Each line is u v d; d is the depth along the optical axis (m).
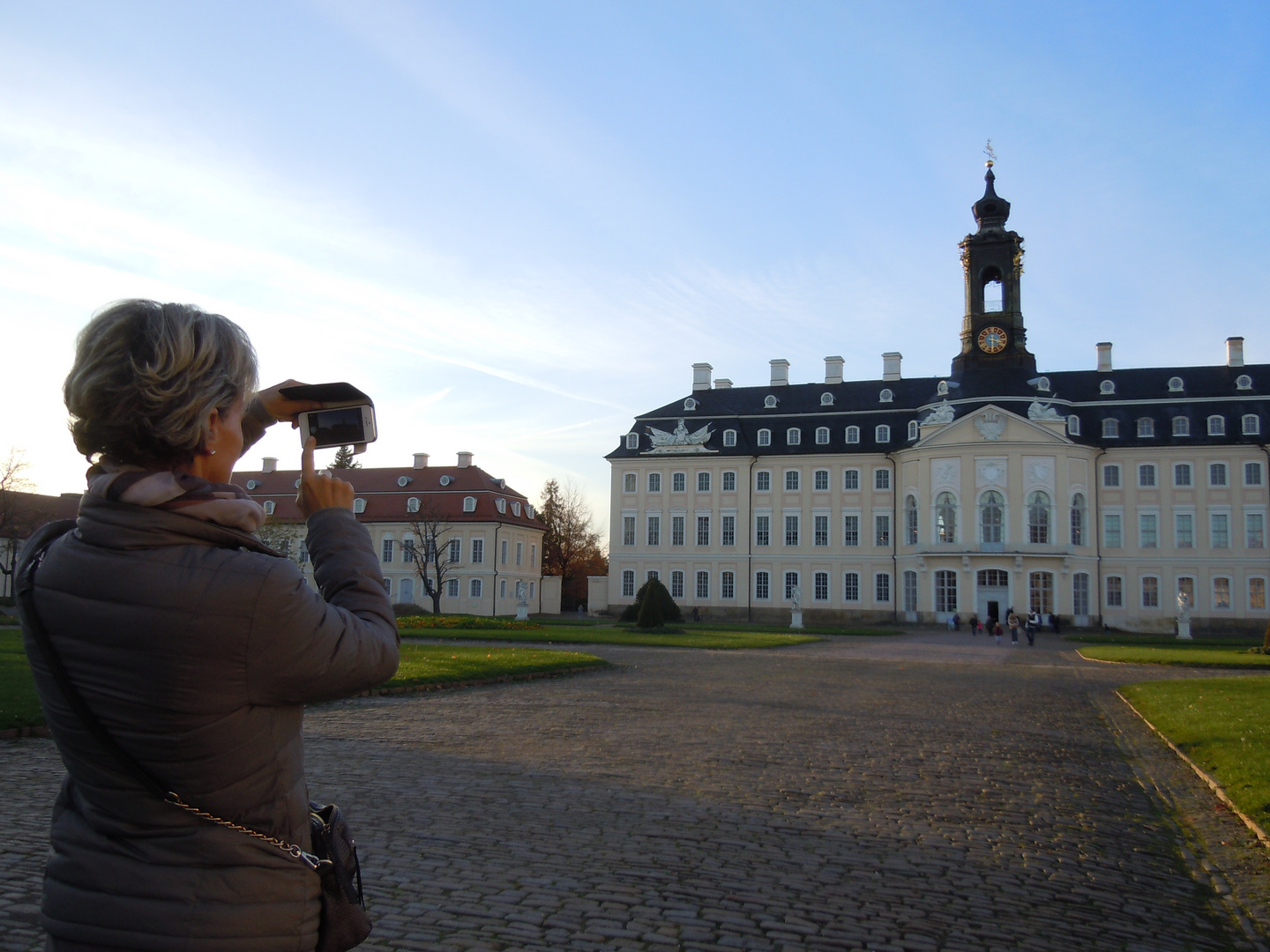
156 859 2.10
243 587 2.10
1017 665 33.59
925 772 12.05
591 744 13.41
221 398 2.29
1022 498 71.31
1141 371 78.81
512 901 6.67
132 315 2.22
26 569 2.23
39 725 12.69
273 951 2.17
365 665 2.33
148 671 2.04
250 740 2.15
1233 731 14.92
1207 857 8.68
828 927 6.36
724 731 15.05
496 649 32.06
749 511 80.81
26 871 6.93
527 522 91.50
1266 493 71.94
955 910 6.82
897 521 77.44
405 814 9.03
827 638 50.44
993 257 77.25
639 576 82.62
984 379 75.31
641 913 6.50
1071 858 8.37
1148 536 73.69
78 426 2.23
